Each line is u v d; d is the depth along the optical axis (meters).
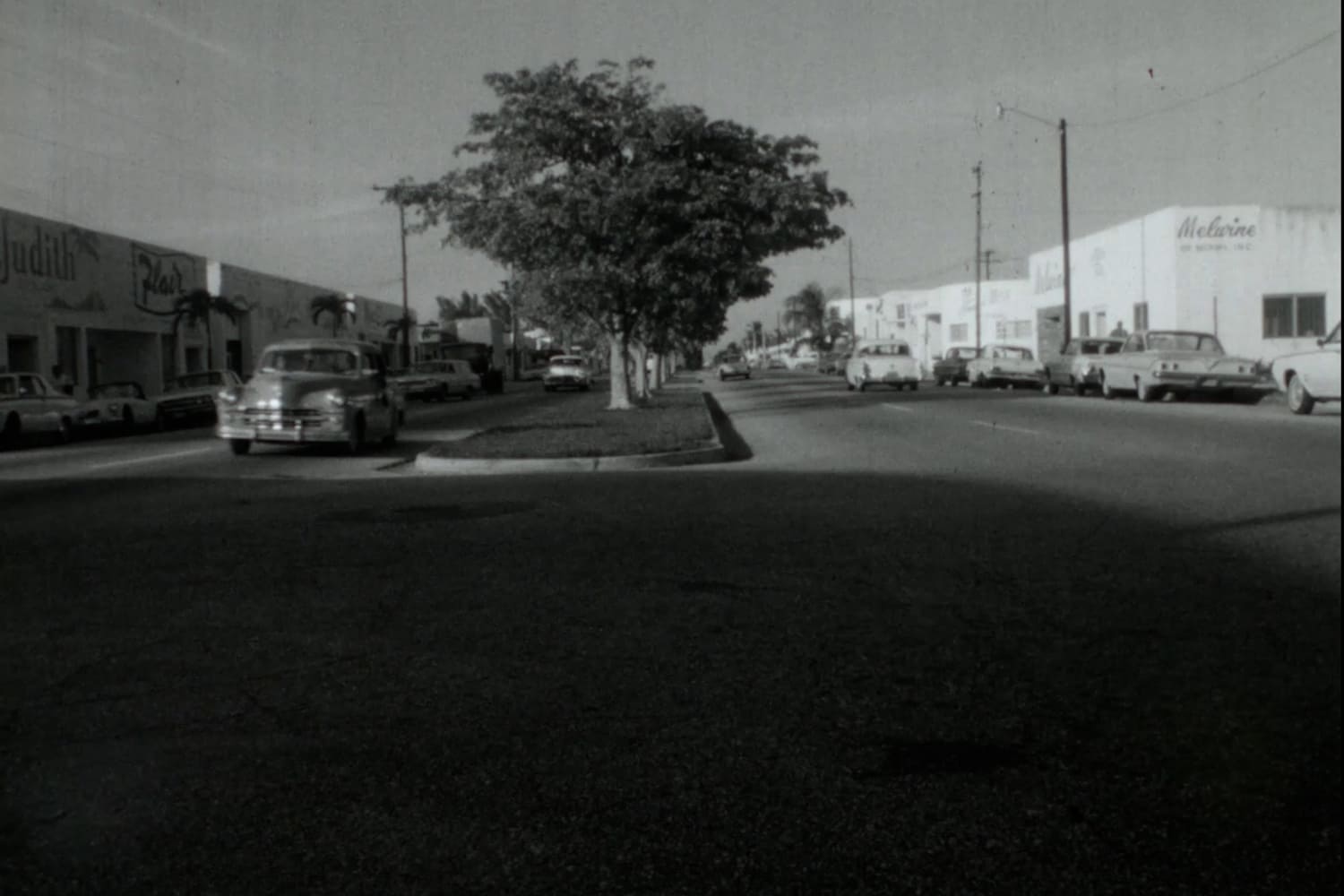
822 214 28.53
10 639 6.68
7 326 36.44
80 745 4.91
